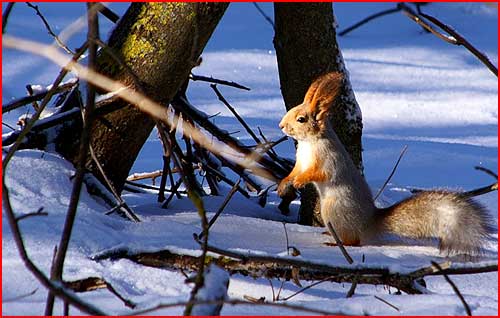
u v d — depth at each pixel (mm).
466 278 7859
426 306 5766
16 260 6734
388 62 22281
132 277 6859
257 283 7094
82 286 6262
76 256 7094
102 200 9391
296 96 10969
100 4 4418
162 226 8531
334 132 10039
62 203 8609
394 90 19922
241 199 12211
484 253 9227
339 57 10945
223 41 23266
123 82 9258
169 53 9188
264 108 17828
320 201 10031
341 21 26344
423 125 17578
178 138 15328
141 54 9219
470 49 5965
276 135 15602
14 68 17625
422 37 24906
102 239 7578
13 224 4469
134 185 12312
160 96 9367
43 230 7562
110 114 9469
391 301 5934
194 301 4297
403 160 14789
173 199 11750
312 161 9617
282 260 6285
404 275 6418
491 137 16812
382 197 11867
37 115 4902
